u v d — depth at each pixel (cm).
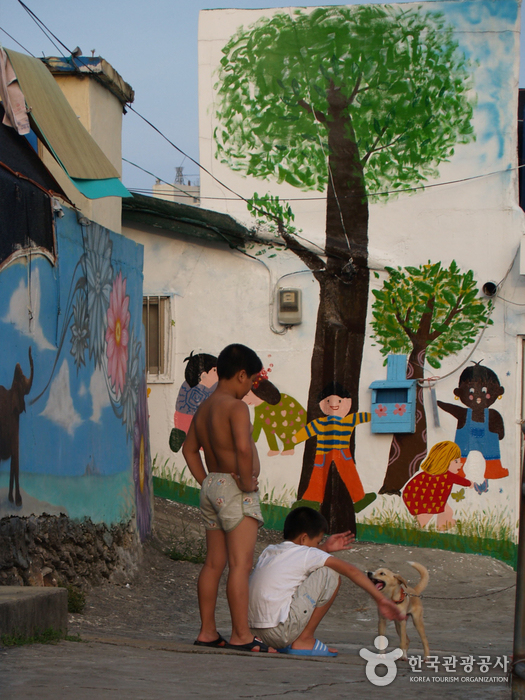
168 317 1091
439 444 1010
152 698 273
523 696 276
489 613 750
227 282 1080
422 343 1024
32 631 388
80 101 777
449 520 998
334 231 1057
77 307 662
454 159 1037
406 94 1053
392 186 1051
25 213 565
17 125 558
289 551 459
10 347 535
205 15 1103
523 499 287
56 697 265
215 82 1098
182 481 1064
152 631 550
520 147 1143
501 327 1009
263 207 1077
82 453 662
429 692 331
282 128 1080
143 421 872
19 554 530
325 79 1073
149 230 1103
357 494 1026
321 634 613
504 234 1017
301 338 1055
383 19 1061
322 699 296
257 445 1055
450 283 1025
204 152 1098
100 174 638
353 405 1037
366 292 1045
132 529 780
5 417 523
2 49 561
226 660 386
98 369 714
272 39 1086
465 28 1040
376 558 945
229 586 439
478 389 1006
